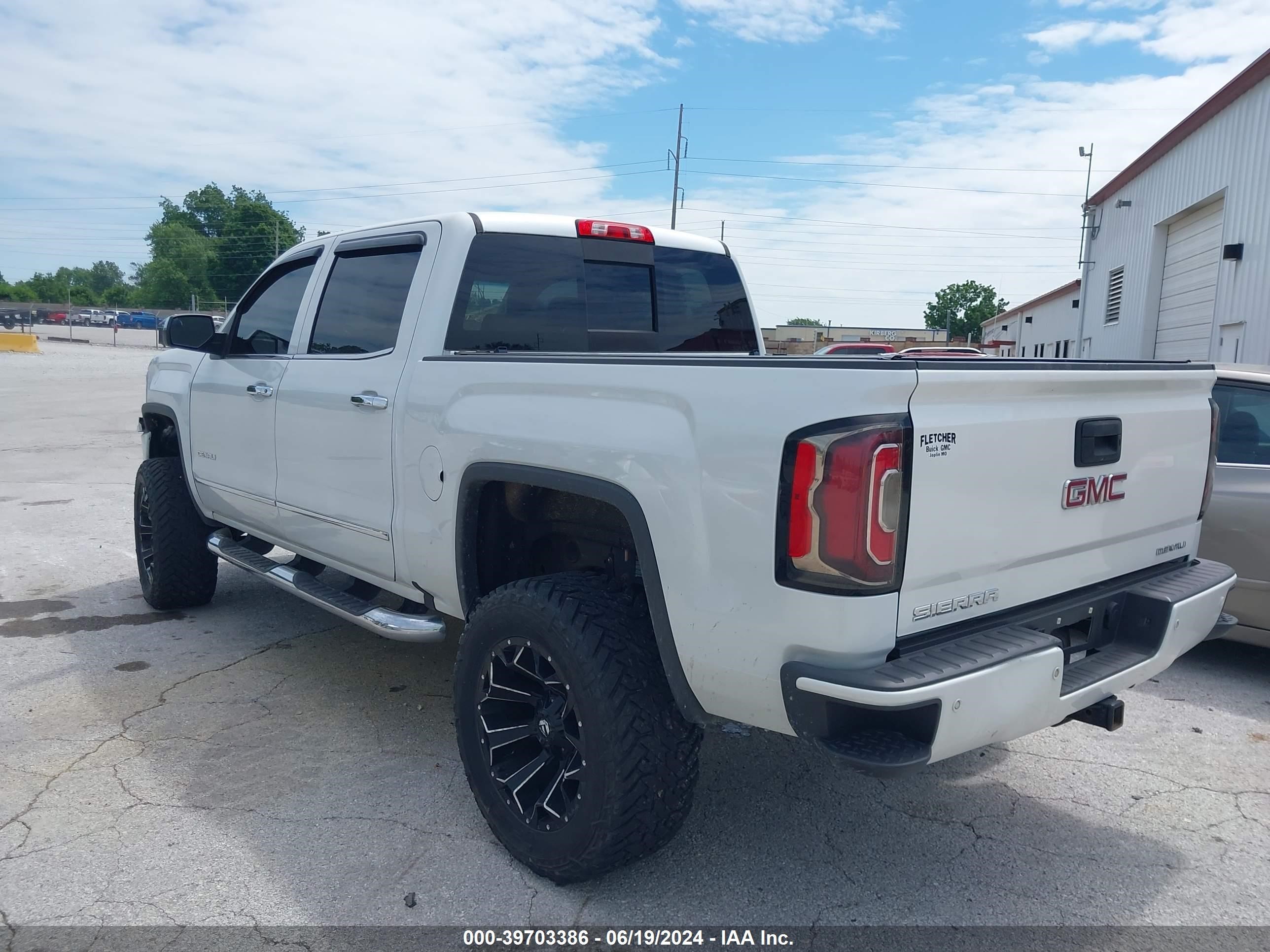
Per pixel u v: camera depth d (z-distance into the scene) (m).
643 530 2.47
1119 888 2.80
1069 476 2.55
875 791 3.39
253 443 4.33
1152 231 17.72
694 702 2.49
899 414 2.09
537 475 2.75
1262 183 13.34
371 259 3.85
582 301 3.88
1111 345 20.28
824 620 2.13
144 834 3.01
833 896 2.74
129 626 5.17
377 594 4.07
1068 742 3.84
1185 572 3.11
